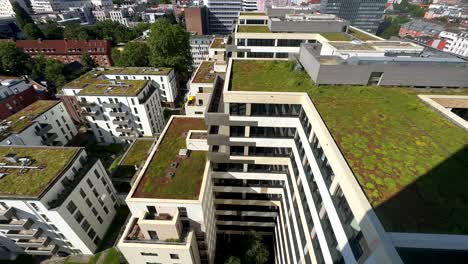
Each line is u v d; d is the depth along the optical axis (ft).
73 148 144.56
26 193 114.83
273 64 112.68
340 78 89.66
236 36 173.37
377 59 92.73
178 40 327.47
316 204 68.54
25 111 205.57
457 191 45.93
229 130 94.32
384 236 36.60
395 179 48.65
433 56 100.07
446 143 59.57
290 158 97.76
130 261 98.94
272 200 118.73
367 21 505.66
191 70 384.06
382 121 68.49
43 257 145.69
